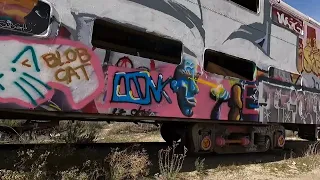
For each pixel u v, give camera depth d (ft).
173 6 19.15
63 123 28.94
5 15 12.89
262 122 24.95
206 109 20.80
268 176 21.65
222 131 25.14
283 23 27.81
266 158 28.27
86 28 15.24
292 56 28.68
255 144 27.78
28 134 23.70
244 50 23.82
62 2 14.46
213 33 21.54
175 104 18.93
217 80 21.65
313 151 32.32
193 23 20.26
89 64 15.25
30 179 14.96
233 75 24.79
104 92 15.74
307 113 29.94
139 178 17.72
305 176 22.44
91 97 15.25
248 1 25.68
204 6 21.02
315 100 31.27
